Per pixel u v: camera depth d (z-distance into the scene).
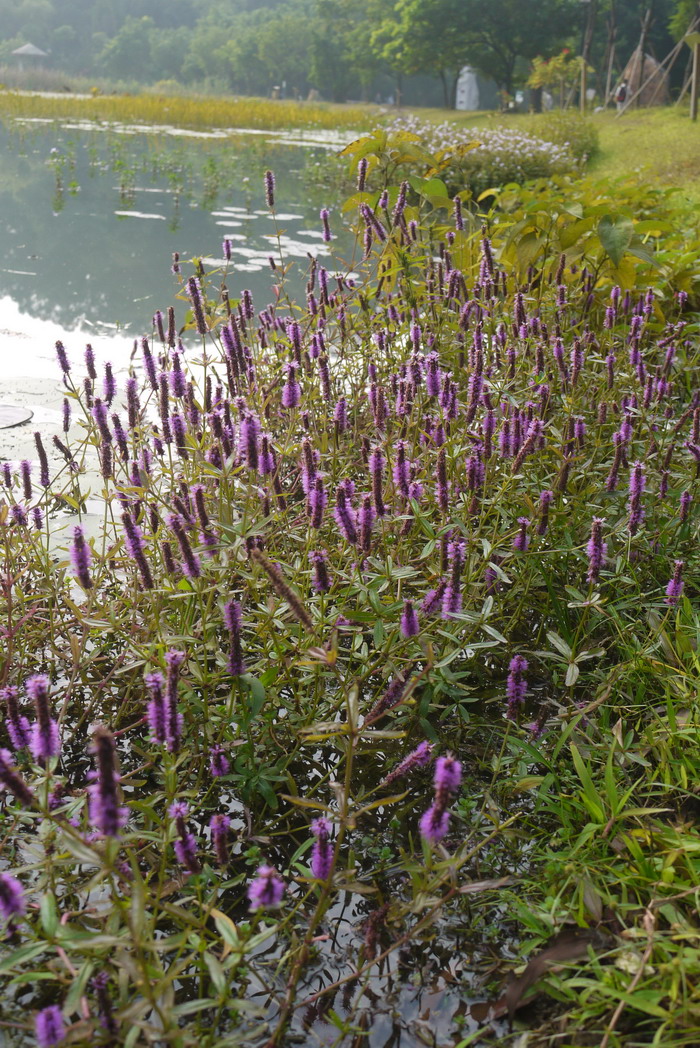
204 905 1.92
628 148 19.08
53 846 2.17
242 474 3.34
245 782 2.58
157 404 3.57
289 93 86.06
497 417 3.68
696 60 21.27
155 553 3.03
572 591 2.83
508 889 2.35
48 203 12.09
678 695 2.75
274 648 2.68
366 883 2.40
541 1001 2.03
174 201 12.98
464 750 2.88
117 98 36.44
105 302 7.46
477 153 15.45
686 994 1.80
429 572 2.87
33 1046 1.89
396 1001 2.06
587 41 32.06
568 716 2.84
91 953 1.84
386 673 2.97
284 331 4.75
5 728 2.82
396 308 4.82
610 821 2.24
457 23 41.28
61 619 3.25
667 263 6.27
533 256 5.84
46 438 4.72
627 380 4.35
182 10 107.75
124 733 2.87
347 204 5.83
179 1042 1.63
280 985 2.09
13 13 100.25
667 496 3.53
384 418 3.34
